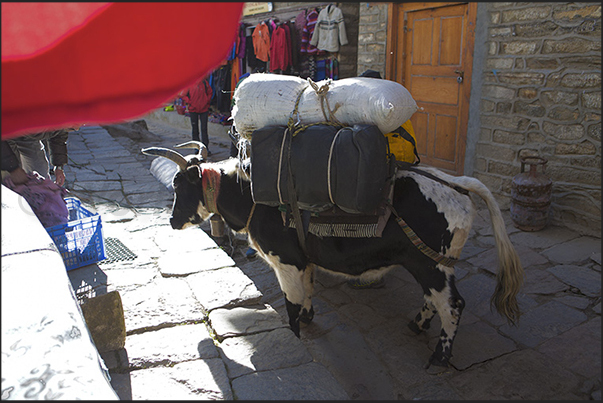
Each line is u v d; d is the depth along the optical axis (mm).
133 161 8266
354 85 2525
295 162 2473
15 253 2404
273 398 2283
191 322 2994
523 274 2709
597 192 4676
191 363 2545
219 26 1082
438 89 6645
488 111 5715
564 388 2682
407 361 3004
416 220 2650
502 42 5414
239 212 3049
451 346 2814
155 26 1037
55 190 3609
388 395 2715
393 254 2760
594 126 4637
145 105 1110
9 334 1775
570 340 3125
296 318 3102
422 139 7066
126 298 3277
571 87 4801
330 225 2719
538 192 4777
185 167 3098
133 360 2545
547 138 5094
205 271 3744
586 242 4570
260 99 2693
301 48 8836
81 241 3770
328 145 2422
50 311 1937
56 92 1037
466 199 2727
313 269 3336
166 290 3412
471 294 3791
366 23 7539
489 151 5773
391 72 7238
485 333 3266
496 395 2643
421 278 2766
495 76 5555
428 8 6547
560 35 4828
